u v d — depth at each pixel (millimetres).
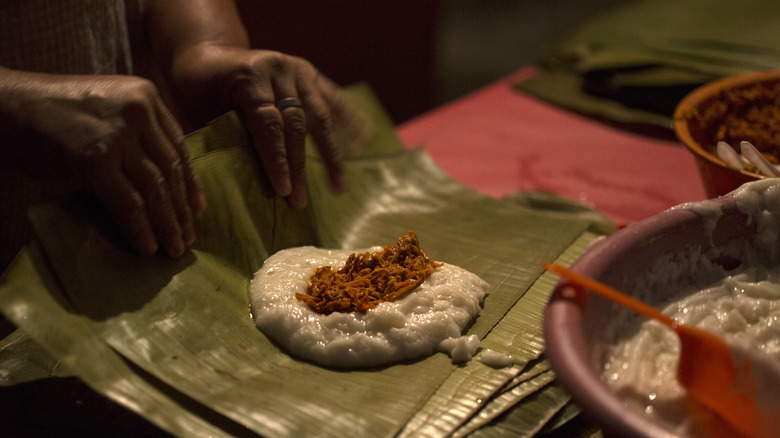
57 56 1222
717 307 897
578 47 2211
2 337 1056
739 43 1919
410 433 803
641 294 867
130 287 929
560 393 899
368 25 3342
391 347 933
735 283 921
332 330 952
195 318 957
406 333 939
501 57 4707
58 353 787
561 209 1439
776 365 722
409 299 988
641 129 1898
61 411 881
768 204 909
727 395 725
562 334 657
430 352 952
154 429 857
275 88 1225
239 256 1113
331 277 1054
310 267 1113
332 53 3242
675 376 789
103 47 1343
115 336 866
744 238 929
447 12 5414
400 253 1099
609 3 5316
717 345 710
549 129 1934
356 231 1337
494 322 1018
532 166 1717
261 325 991
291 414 813
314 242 1256
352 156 1509
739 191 908
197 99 1282
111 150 860
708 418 745
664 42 2010
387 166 1518
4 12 1128
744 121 1356
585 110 1986
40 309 799
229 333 963
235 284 1069
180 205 982
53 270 857
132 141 893
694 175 1644
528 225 1314
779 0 2207
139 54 1538
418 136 1918
